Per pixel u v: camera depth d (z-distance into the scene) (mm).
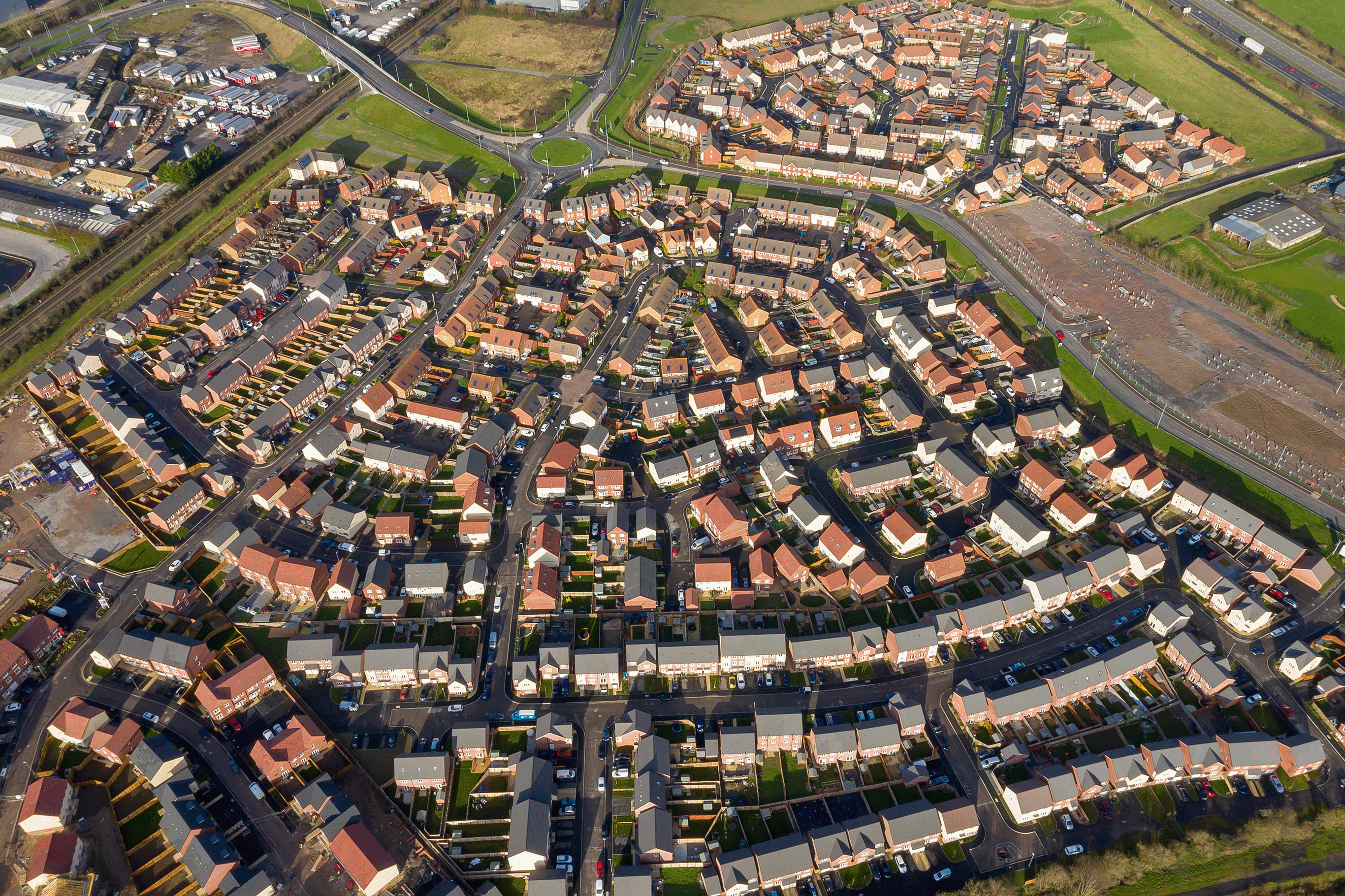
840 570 164750
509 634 157000
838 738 138000
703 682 150250
